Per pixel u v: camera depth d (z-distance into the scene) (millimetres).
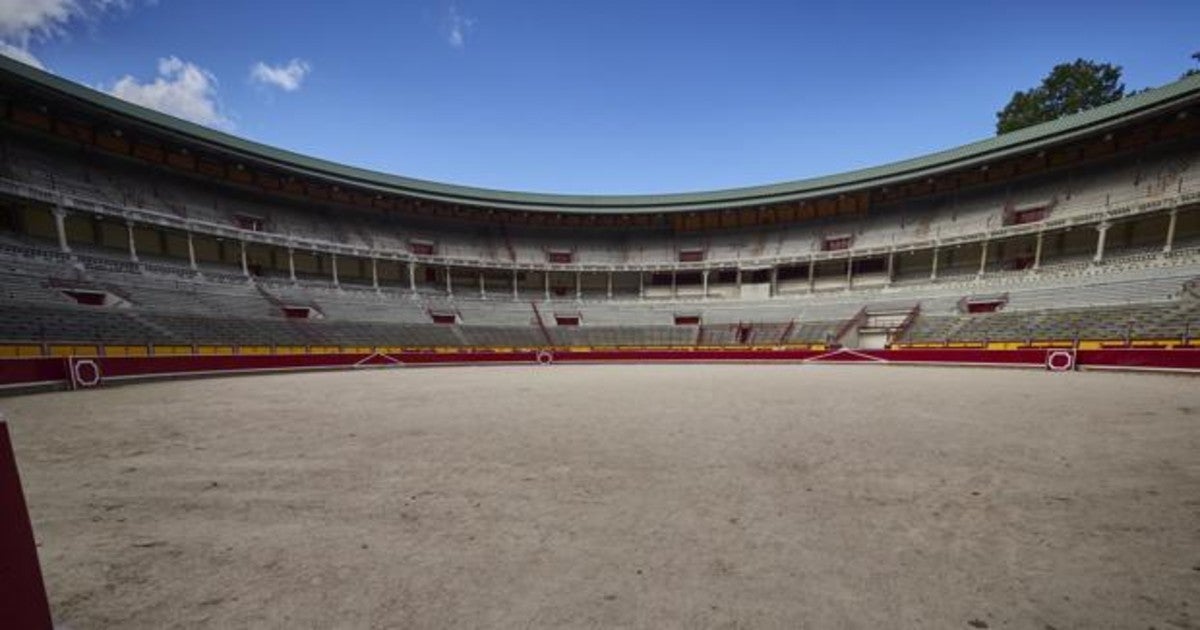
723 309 44062
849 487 5516
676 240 50500
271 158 37875
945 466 6277
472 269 48500
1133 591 3234
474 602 3252
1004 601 3148
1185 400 11656
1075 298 27906
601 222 52250
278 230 38688
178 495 5547
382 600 3289
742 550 3982
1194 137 28672
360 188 42688
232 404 13227
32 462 7020
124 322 25141
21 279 24422
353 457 7215
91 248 29625
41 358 16766
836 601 3189
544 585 3473
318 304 36312
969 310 32438
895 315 35594
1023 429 8508
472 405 12812
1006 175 36438
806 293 43500
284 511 5023
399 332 36531
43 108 28938
